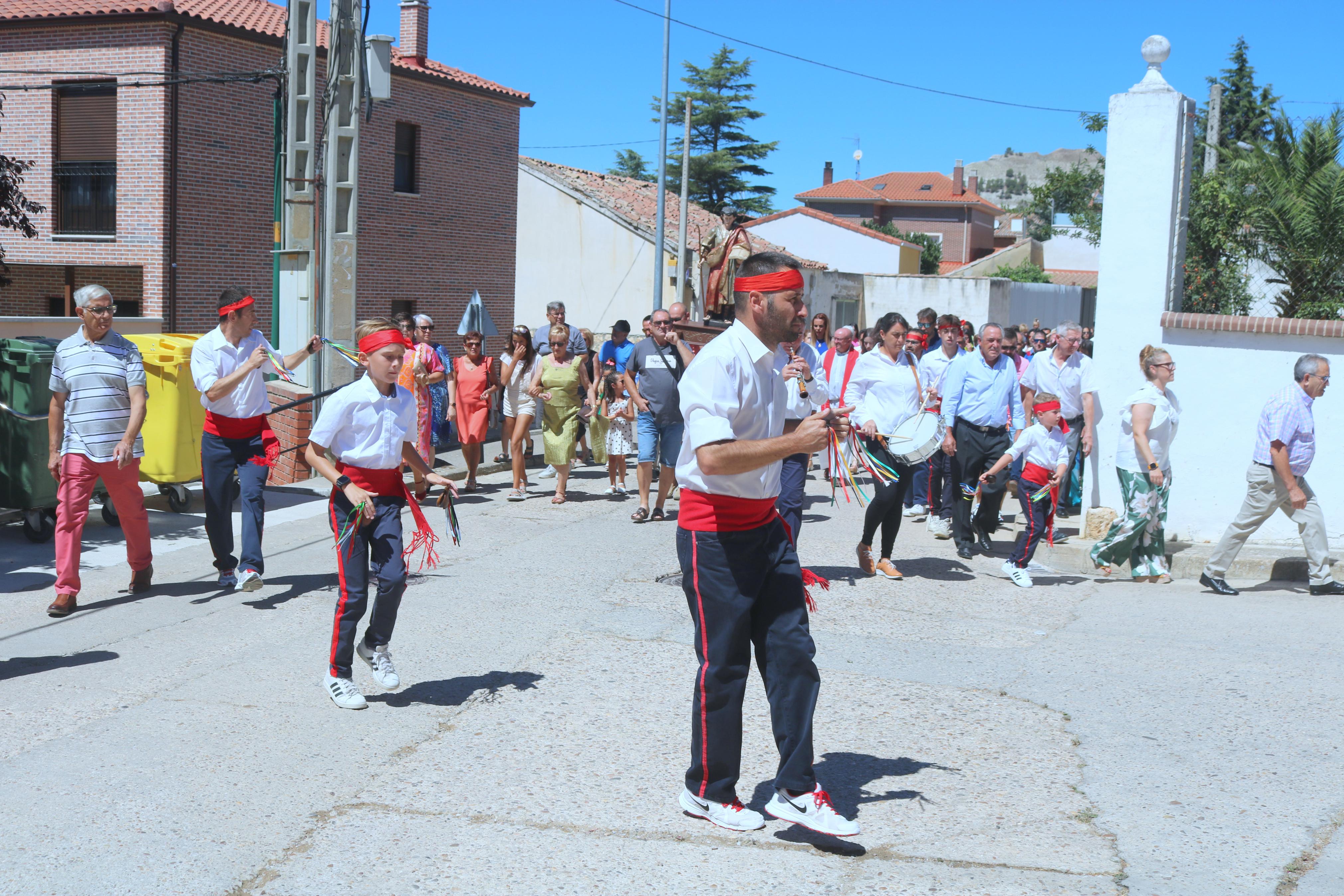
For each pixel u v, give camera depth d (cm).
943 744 514
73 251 2178
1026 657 659
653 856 401
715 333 1460
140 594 781
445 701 568
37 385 898
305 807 443
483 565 888
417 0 2683
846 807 443
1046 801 450
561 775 475
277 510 1099
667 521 1095
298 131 1320
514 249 3075
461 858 400
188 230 2169
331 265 1307
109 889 379
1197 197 1319
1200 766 489
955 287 3719
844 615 755
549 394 1164
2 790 457
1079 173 5384
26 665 623
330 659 572
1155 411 843
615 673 617
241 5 2373
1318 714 557
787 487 763
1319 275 1259
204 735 519
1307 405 801
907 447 835
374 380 559
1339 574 862
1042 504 845
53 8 2128
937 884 380
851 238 5459
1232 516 961
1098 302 989
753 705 568
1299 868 392
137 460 761
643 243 3180
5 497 900
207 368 765
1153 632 720
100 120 2166
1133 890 375
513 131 3017
